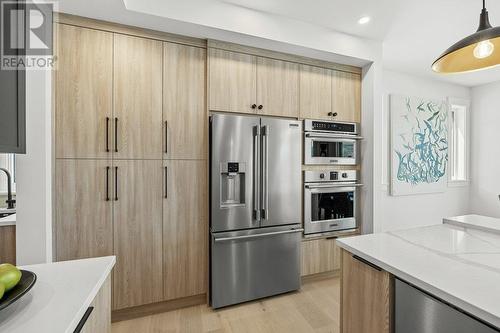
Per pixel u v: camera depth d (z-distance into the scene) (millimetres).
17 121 987
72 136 1859
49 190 1486
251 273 2334
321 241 2742
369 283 1238
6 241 1769
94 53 1908
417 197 3812
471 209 4250
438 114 3932
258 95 2418
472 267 1062
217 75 2254
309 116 2668
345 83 2859
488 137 4051
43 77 1433
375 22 2391
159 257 2109
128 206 2014
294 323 2047
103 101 1934
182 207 2180
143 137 2047
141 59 2035
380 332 1172
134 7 1799
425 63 3348
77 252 1877
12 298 698
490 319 728
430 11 2213
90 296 839
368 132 2852
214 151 2176
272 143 2398
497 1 2045
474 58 1404
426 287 925
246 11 2146
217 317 2115
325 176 2762
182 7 1936
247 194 2303
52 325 685
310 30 2406
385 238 1479
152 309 2131
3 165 3100
